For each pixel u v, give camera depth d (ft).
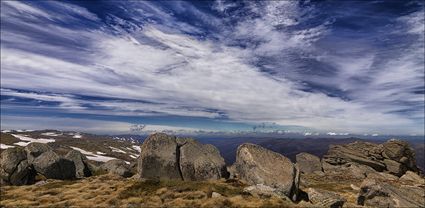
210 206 123.54
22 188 177.88
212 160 184.65
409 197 150.61
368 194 150.82
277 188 148.87
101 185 173.58
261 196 138.21
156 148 185.16
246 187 151.94
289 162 165.07
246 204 124.88
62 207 130.11
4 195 160.35
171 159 181.57
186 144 193.06
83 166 237.04
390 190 151.74
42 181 198.59
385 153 298.76
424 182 248.73
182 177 179.83
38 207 131.13
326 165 312.09
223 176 181.47
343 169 295.69
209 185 154.51
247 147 175.01
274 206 122.93
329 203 139.03
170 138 191.72
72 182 192.65
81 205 131.85
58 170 211.20
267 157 168.35
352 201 161.99
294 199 148.97
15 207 132.67
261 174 157.58
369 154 304.09
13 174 194.29
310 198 146.41
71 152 241.96
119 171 226.17
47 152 215.72
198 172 177.88
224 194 141.90
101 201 138.51
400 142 296.51
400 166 285.84
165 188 152.25
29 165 206.90
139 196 143.13
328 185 222.07
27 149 215.92
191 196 139.33
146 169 180.45
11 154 202.39
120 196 142.82
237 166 177.17
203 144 197.57
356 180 257.96
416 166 294.25
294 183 155.53
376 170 293.02
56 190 167.73
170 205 127.03
